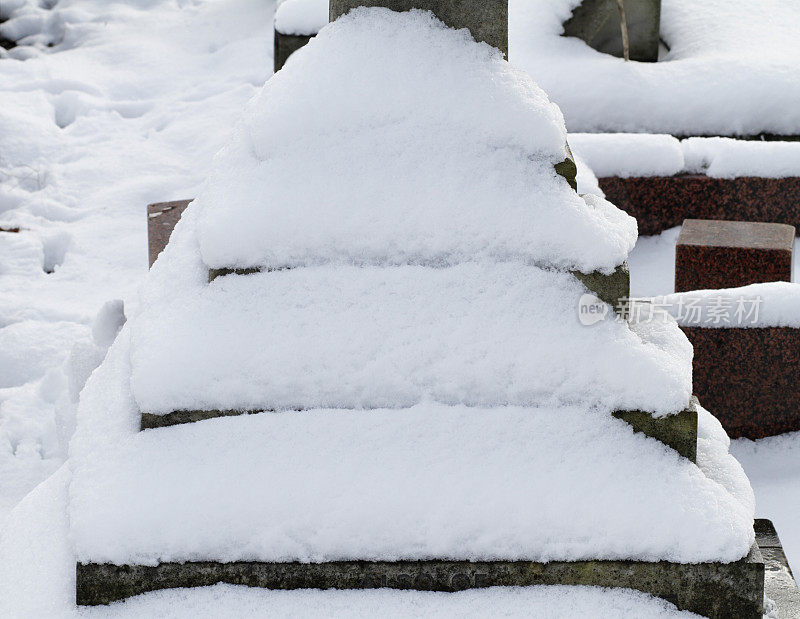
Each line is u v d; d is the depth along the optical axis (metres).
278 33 8.29
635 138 6.98
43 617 2.80
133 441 2.99
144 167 8.30
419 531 2.83
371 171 3.11
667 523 2.82
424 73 3.16
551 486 2.87
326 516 2.84
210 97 9.33
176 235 3.50
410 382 3.00
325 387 2.99
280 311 3.04
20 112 8.99
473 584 2.86
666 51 8.78
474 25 3.22
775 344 4.91
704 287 5.64
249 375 2.99
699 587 2.83
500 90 3.14
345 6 3.26
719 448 3.21
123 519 2.82
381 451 2.93
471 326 3.02
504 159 3.12
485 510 2.84
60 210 7.73
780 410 5.00
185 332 3.03
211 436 2.97
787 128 7.65
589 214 3.07
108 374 3.37
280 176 3.12
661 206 6.97
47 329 6.14
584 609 2.80
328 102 3.14
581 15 8.36
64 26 10.92
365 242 3.08
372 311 3.03
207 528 2.83
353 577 2.86
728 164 6.86
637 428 2.99
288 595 2.85
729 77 7.74
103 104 9.30
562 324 3.02
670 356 3.08
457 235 3.06
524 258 3.08
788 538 4.26
